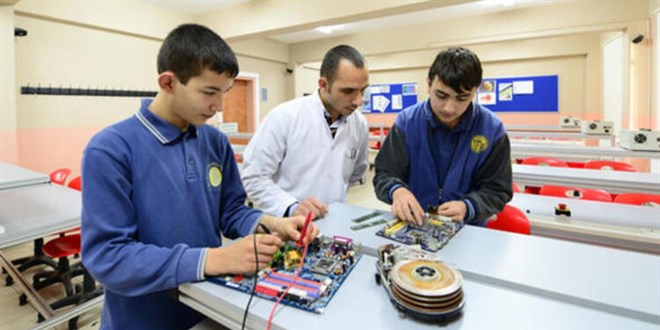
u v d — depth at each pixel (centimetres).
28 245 312
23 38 372
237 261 71
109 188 76
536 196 216
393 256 73
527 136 497
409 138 135
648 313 60
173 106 85
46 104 395
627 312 61
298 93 764
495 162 127
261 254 72
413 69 830
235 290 68
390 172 134
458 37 575
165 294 86
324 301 64
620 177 219
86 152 78
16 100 368
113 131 82
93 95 432
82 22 406
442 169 134
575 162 369
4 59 340
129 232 78
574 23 498
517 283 71
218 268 70
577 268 77
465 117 126
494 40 555
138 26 457
